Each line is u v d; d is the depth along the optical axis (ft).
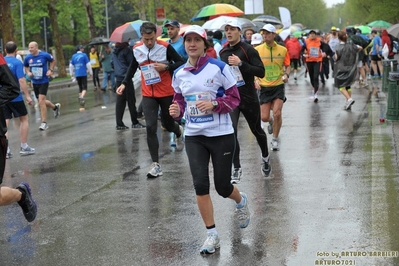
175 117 20.34
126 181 30.07
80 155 37.76
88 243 20.95
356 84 80.38
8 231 22.67
